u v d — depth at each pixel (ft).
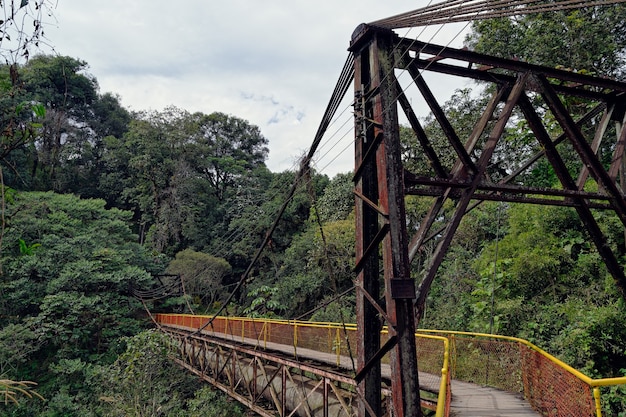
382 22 13.79
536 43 37.24
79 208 92.22
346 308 64.85
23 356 59.67
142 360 49.16
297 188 19.10
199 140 153.99
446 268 54.65
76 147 137.39
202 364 49.83
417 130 13.64
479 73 14.84
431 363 29.66
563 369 15.44
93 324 71.77
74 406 54.34
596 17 36.73
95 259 78.84
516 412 19.45
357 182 13.62
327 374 24.57
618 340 23.26
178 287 97.66
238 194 139.85
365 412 12.38
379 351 11.48
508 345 25.35
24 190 89.56
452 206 57.62
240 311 84.89
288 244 107.04
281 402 30.96
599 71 35.60
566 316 27.32
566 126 15.15
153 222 132.98
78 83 146.00
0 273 8.47
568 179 15.48
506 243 35.99
